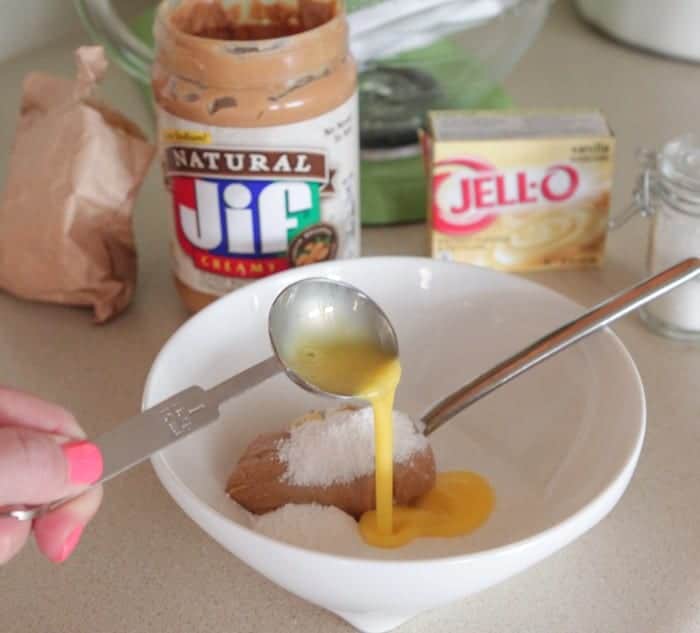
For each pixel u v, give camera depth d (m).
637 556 0.31
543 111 0.44
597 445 0.30
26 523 0.25
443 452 0.34
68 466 0.24
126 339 0.41
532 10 0.51
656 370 0.39
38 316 0.42
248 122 0.35
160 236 0.47
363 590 0.25
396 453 0.31
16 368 0.39
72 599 0.30
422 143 0.45
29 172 0.41
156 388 0.31
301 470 0.30
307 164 0.36
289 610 0.30
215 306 0.34
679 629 0.29
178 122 0.36
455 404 0.32
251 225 0.37
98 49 0.40
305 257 0.38
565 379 0.33
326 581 0.25
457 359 0.37
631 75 0.58
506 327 0.36
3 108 0.56
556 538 0.26
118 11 0.59
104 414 0.37
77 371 0.39
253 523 0.30
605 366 0.32
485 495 0.32
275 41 0.34
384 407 0.31
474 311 0.36
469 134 0.41
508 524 0.31
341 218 0.39
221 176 0.36
